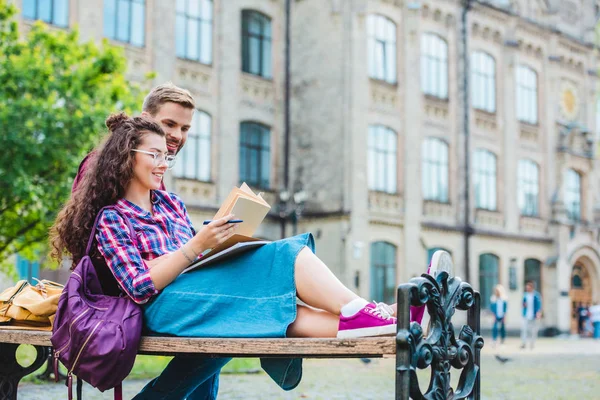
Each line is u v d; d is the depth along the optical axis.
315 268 3.10
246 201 3.28
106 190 3.56
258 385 10.06
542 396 10.15
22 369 4.60
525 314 24.91
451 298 2.95
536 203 36.91
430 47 31.86
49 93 15.12
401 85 30.14
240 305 3.17
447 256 3.00
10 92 14.87
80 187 3.63
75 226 3.52
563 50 38.75
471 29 33.81
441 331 2.85
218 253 3.28
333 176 27.84
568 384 12.05
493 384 11.85
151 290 3.26
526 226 35.94
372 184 28.81
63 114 14.65
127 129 3.63
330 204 27.81
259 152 27.94
